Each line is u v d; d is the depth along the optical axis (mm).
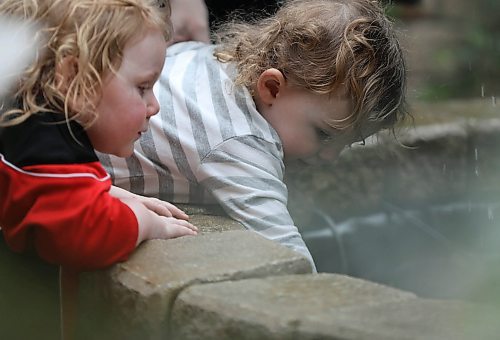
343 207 3805
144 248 1957
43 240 1947
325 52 2576
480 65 6172
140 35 2051
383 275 3654
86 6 2006
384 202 3900
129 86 2055
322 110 2588
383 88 2674
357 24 2637
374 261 3727
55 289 2145
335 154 2707
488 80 6051
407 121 3951
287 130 2604
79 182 1934
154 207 2242
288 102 2584
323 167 3736
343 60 2568
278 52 2623
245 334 1567
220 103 2529
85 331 1998
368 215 3855
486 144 4137
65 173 1928
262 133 2500
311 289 1682
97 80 1997
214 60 2703
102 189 1962
